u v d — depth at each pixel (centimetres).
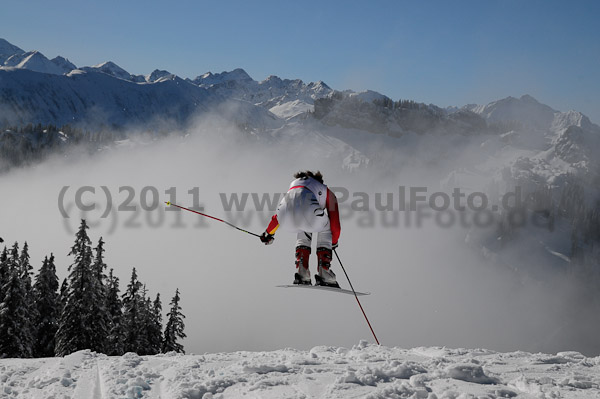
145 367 500
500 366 487
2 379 472
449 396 343
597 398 348
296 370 445
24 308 2642
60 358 568
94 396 395
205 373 446
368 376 396
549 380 393
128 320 3159
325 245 595
